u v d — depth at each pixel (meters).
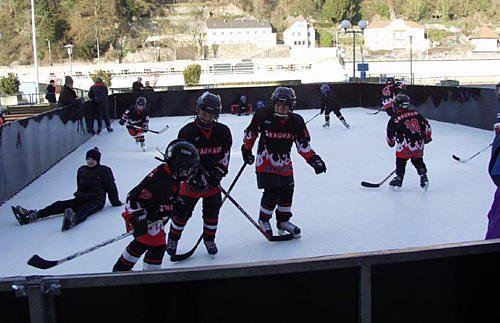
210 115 4.16
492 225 3.49
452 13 93.75
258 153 4.84
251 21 77.81
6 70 58.78
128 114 10.72
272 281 2.05
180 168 3.49
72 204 5.82
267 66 54.81
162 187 3.51
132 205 3.50
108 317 1.99
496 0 93.69
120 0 77.38
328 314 2.11
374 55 72.00
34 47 35.97
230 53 69.00
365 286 2.10
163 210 3.64
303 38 77.81
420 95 15.32
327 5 87.88
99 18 75.50
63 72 57.91
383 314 2.14
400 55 70.69
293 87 20.00
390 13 93.00
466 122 13.09
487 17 93.38
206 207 4.50
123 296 1.99
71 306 1.97
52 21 74.19
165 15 82.88
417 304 2.17
